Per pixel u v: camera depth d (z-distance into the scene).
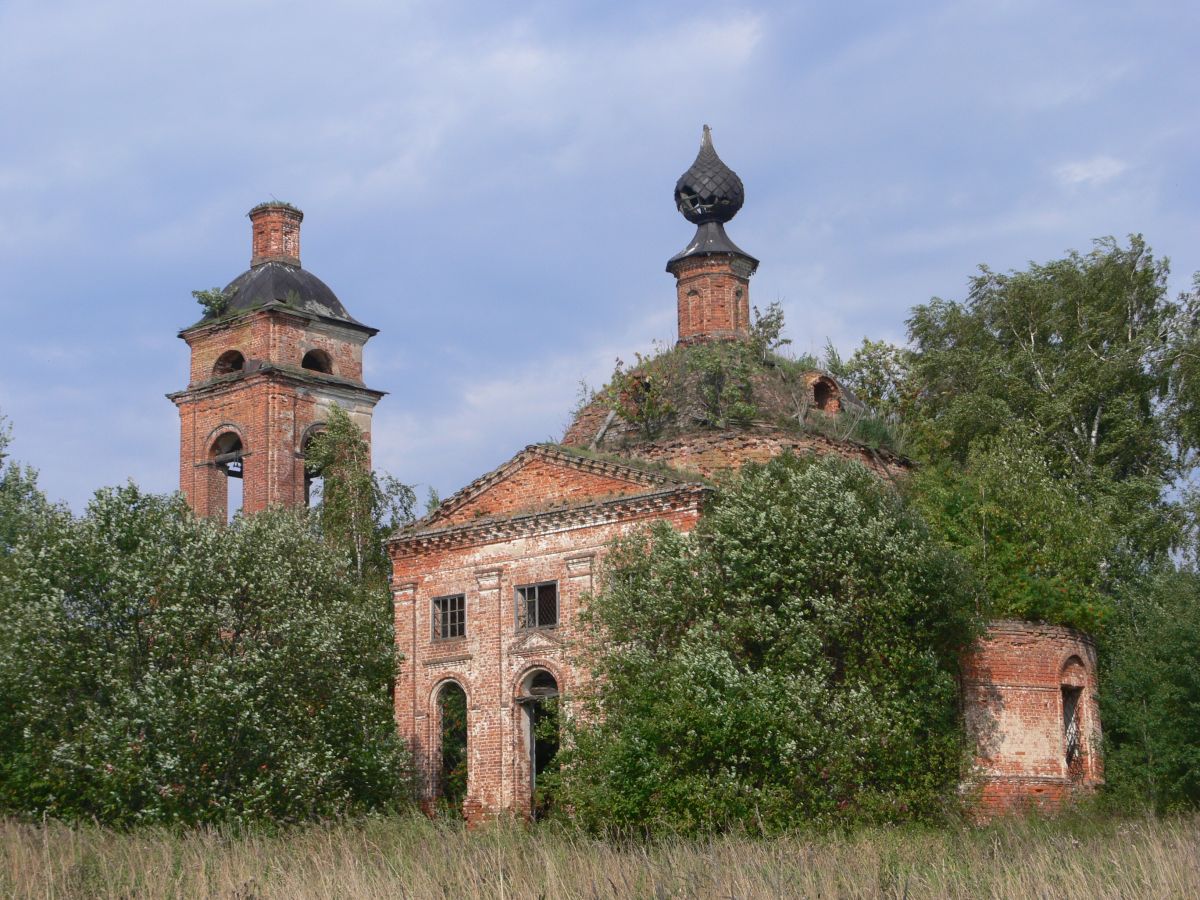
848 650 31.81
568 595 37.50
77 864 22.47
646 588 32.91
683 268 45.59
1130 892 18.05
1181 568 45.72
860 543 31.86
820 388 44.56
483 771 38.34
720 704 29.77
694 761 29.70
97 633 32.09
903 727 31.23
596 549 37.19
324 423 51.19
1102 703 39.34
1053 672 37.03
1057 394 52.84
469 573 39.69
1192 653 36.84
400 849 23.61
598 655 33.50
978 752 35.25
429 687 39.84
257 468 49.22
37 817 31.75
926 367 55.22
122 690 31.02
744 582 32.12
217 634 32.69
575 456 38.31
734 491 34.12
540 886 19.39
